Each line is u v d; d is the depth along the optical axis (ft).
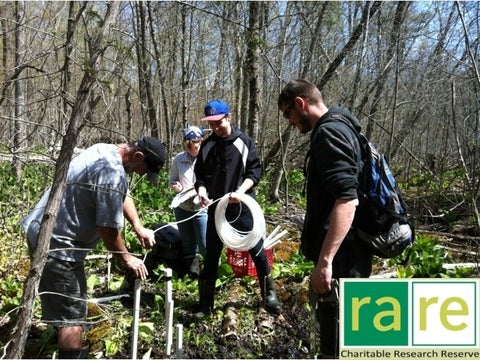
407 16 36.40
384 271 18.45
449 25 27.35
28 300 8.72
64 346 11.07
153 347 13.46
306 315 15.33
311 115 10.07
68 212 10.80
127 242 19.06
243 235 14.71
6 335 13.20
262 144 38.88
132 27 40.65
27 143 14.79
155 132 39.68
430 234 25.40
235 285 16.79
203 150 15.07
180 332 11.18
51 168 15.94
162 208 28.40
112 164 10.81
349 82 40.16
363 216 9.76
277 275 17.75
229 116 14.84
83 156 10.98
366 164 9.78
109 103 14.56
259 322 14.70
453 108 18.04
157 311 15.11
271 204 32.58
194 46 52.95
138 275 11.55
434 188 31.45
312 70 38.65
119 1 8.70
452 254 22.09
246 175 14.97
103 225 10.73
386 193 9.75
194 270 18.10
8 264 17.56
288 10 34.14
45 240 8.73
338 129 9.30
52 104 16.49
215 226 14.57
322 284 9.23
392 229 9.76
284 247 21.75
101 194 10.66
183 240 17.89
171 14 47.67
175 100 46.06
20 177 23.52
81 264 11.12
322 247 9.30
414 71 36.96
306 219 10.28
